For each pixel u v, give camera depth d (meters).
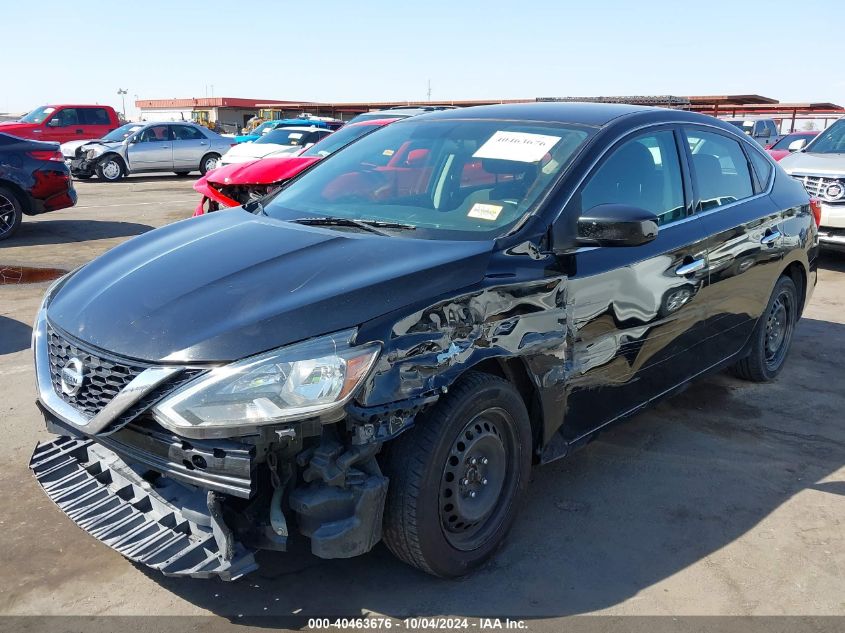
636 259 3.36
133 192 16.97
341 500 2.42
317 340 2.33
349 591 2.77
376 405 2.36
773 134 21.92
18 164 9.89
